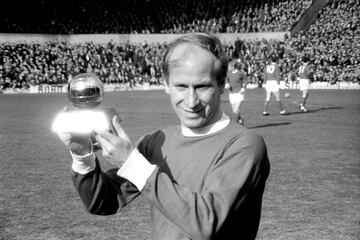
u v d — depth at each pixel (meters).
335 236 5.87
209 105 2.27
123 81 48.00
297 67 46.56
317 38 49.12
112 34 54.03
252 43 51.94
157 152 2.48
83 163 2.34
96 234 6.00
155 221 2.35
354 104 27.17
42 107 26.30
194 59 2.20
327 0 52.31
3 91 41.59
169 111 23.31
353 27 48.47
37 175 9.34
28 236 5.91
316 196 7.65
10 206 7.19
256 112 22.97
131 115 21.20
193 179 2.28
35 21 51.16
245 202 2.18
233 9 55.88
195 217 2.01
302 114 21.77
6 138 14.58
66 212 6.91
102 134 2.07
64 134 2.18
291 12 53.88
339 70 45.28
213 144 2.31
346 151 11.90
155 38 55.25
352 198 7.52
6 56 43.47
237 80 16.73
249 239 2.31
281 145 12.85
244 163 2.20
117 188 2.55
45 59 45.66
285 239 5.78
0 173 9.52
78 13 53.41
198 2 56.78
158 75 49.56
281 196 7.65
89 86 2.17
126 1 55.88
